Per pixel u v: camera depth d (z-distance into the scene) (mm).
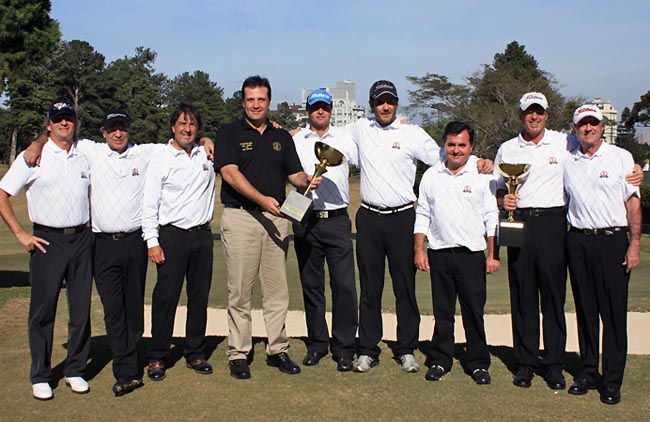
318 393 4844
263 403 4645
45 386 4746
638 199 4695
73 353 4891
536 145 4996
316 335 5777
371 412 4484
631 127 65312
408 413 4469
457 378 5195
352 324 5574
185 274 5340
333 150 5023
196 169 5168
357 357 5645
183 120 5062
